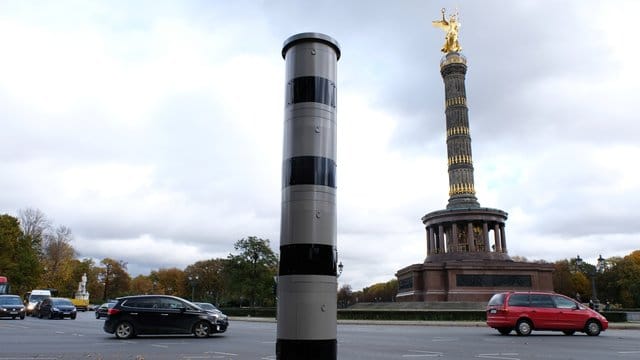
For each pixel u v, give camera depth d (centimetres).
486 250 6519
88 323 3931
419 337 2638
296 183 1165
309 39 1216
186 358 1661
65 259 11762
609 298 11744
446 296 6022
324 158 1179
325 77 1209
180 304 2573
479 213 6606
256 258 8081
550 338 2573
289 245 1152
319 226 1150
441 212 6750
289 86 1220
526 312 2762
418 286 6291
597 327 2756
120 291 15675
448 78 7344
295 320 1116
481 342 2316
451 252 6581
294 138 1188
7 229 8738
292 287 1128
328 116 1201
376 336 2716
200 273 13512
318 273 1130
